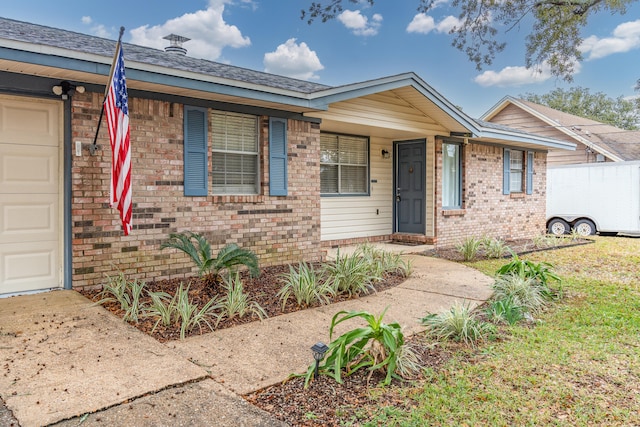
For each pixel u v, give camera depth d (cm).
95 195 582
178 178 660
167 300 523
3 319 457
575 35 846
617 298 625
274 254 784
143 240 626
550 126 2005
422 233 1148
